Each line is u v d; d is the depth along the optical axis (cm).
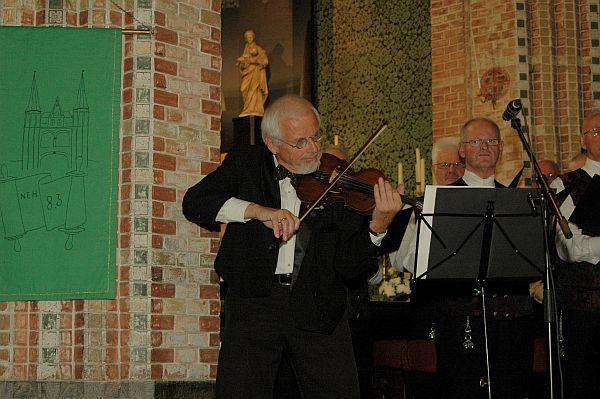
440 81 994
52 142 475
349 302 466
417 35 1056
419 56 1052
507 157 906
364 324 610
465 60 958
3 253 467
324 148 607
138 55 495
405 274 769
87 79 480
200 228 504
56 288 468
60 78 479
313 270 378
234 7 1238
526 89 902
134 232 483
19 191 471
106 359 480
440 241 415
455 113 977
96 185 475
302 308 373
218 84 525
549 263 416
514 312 469
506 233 423
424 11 1048
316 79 1185
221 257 386
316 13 1193
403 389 629
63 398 478
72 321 489
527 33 912
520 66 905
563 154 896
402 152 1067
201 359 496
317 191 400
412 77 1060
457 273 430
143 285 480
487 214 416
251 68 1132
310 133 390
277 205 390
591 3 905
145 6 499
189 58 512
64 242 471
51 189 472
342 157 596
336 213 392
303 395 379
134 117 491
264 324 374
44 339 487
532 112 901
